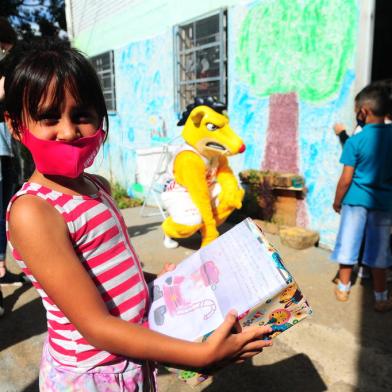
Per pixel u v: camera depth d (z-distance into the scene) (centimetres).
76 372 113
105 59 794
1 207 316
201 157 382
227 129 370
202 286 123
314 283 342
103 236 112
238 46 479
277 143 456
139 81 684
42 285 100
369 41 356
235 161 517
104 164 852
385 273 294
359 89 366
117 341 97
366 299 314
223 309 110
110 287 114
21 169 348
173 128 610
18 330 292
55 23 1659
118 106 766
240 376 237
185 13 549
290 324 110
